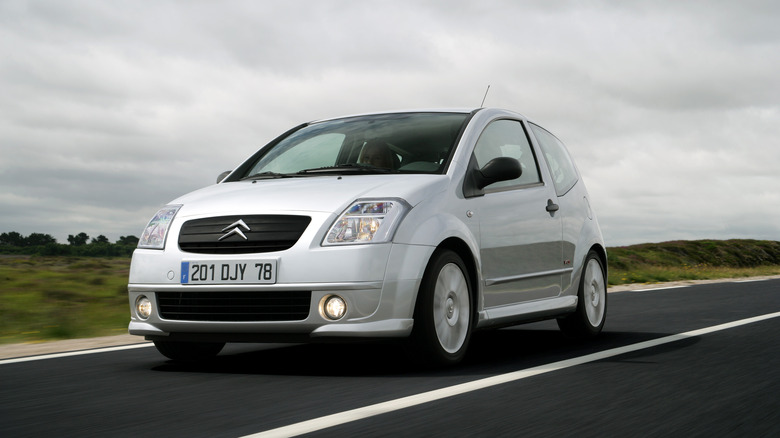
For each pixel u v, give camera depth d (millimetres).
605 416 3074
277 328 4125
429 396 3465
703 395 3510
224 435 2764
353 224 4160
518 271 5164
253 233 4219
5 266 16016
